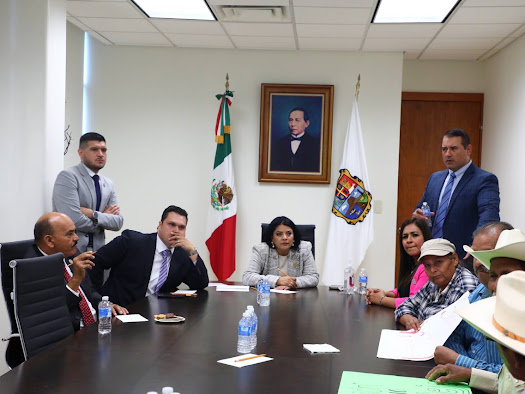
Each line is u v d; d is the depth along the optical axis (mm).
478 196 3914
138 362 2061
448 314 2352
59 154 4020
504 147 5414
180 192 5816
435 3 4160
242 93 5754
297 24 4777
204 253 5797
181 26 4965
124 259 3555
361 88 5668
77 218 3805
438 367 1903
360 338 2490
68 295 2861
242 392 1777
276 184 5742
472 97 6102
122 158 5832
